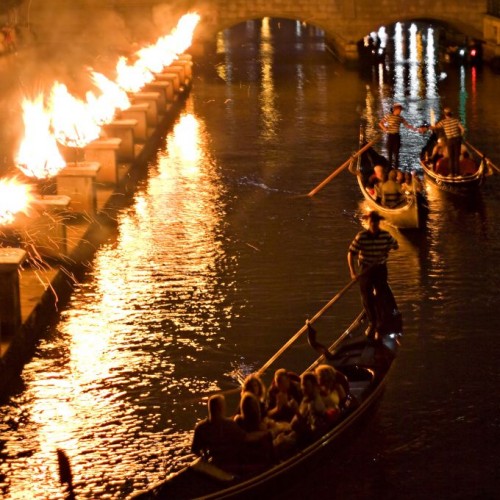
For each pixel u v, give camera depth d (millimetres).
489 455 22219
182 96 71688
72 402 24734
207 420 19594
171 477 19016
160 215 40875
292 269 33969
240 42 108750
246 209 41750
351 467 21734
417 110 65188
